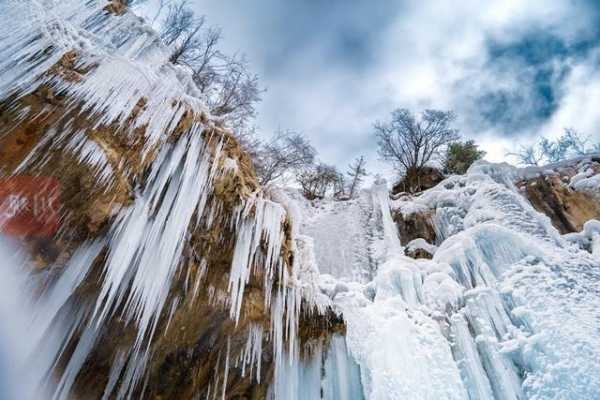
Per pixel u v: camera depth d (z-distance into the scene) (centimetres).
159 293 344
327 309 550
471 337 525
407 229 1093
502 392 449
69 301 315
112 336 338
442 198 1070
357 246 1107
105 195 315
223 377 425
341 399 500
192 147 394
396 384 471
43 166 285
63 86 301
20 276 276
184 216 368
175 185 373
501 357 479
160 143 364
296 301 496
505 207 833
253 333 441
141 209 339
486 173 1074
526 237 697
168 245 351
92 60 331
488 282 594
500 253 634
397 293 651
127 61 366
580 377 409
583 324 461
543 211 894
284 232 514
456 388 466
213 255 404
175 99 398
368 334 541
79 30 343
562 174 959
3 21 281
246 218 445
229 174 435
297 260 536
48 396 299
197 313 391
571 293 517
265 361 468
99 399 333
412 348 515
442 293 610
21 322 277
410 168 2008
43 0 319
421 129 2234
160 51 462
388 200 1245
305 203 1459
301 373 498
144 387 368
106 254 318
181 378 394
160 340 370
